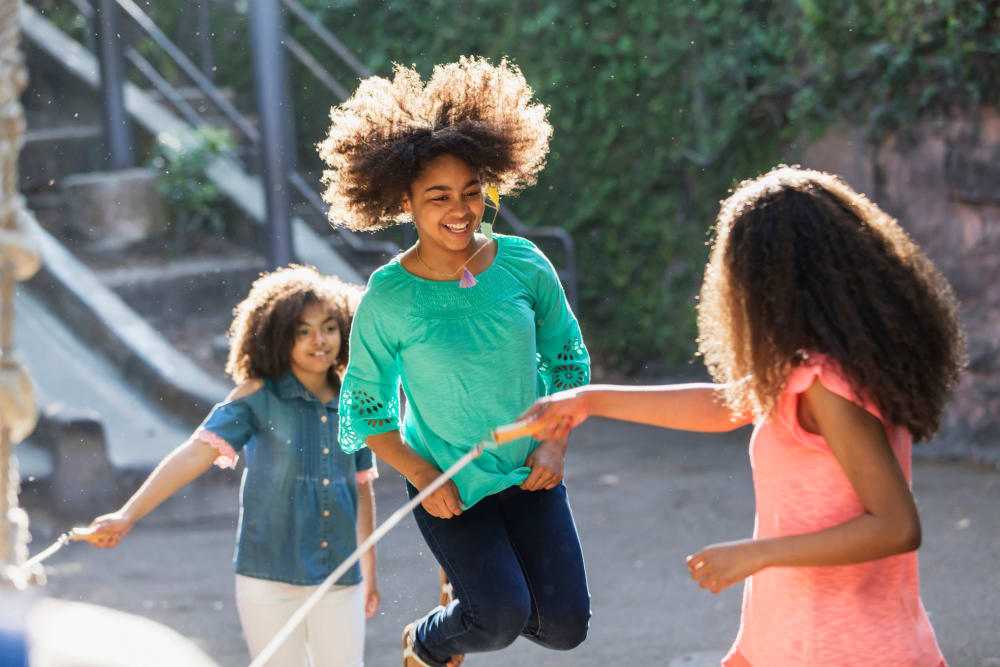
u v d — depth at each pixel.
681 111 12.81
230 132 15.27
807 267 2.77
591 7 13.43
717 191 12.49
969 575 6.91
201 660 1.02
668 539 8.03
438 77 4.06
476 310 3.82
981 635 5.91
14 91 1.78
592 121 13.55
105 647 0.97
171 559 7.95
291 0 14.53
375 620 6.56
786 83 11.56
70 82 14.84
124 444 9.80
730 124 12.17
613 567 7.47
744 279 2.81
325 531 4.30
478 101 4.02
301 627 4.30
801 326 2.73
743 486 9.32
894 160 10.45
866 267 2.78
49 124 14.73
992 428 9.88
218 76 16.42
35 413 1.86
